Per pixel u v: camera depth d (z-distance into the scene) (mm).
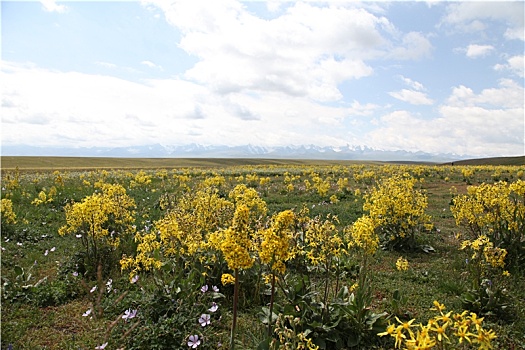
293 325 4375
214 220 7035
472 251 8156
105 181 23312
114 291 6141
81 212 6879
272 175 32188
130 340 4707
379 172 31953
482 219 7992
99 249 7258
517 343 4957
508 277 6887
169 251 6113
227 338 4914
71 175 30609
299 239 7066
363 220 5789
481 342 2801
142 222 10406
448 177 26547
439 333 2773
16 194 14164
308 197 17922
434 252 9266
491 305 5746
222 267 6148
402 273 7672
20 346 4746
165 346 4633
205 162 121500
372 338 4934
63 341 4840
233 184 23500
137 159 125875
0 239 8680
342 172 34125
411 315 5715
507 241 7645
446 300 6316
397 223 9562
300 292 5230
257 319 5449
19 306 5844
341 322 5008
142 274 6863
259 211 9570
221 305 5836
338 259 7598
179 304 5211
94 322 5293
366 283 5957
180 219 6277
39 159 97062
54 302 6027
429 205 16031
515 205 7617
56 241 9281
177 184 22125
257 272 6094
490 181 24547
